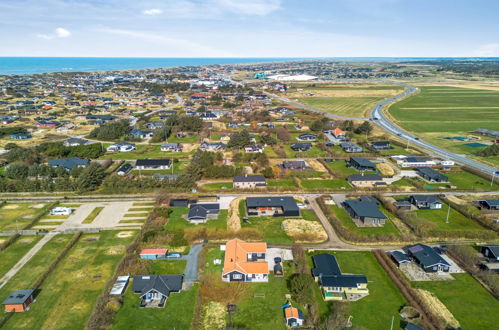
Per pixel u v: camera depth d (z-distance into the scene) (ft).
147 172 355.97
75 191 309.22
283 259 205.36
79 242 223.30
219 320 157.28
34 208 274.77
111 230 239.71
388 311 162.91
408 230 240.73
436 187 317.22
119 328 151.43
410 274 191.52
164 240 222.48
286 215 260.83
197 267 197.16
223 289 178.09
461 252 205.98
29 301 166.09
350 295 173.88
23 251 212.02
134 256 204.44
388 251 214.48
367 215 250.16
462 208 269.85
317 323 154.40
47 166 342.64
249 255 205.26
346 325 152.35
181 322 155.53
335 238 230.07
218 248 216.13
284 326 153.99
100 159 395.96
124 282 179.22
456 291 177.68
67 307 164.55
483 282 184.65
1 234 229.86
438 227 243.81
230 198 293.84
